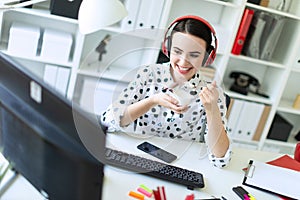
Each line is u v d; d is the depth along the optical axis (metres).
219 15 2.82
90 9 1.27
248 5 2.56
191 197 1.20
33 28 2.43
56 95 0.79
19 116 0.86
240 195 1.28
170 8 2.47
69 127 0.77
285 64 2.81
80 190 0.77
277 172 1.50
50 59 2.41
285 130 3.00
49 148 0.79
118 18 1.28
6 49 2.38
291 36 2.78
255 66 3.04
